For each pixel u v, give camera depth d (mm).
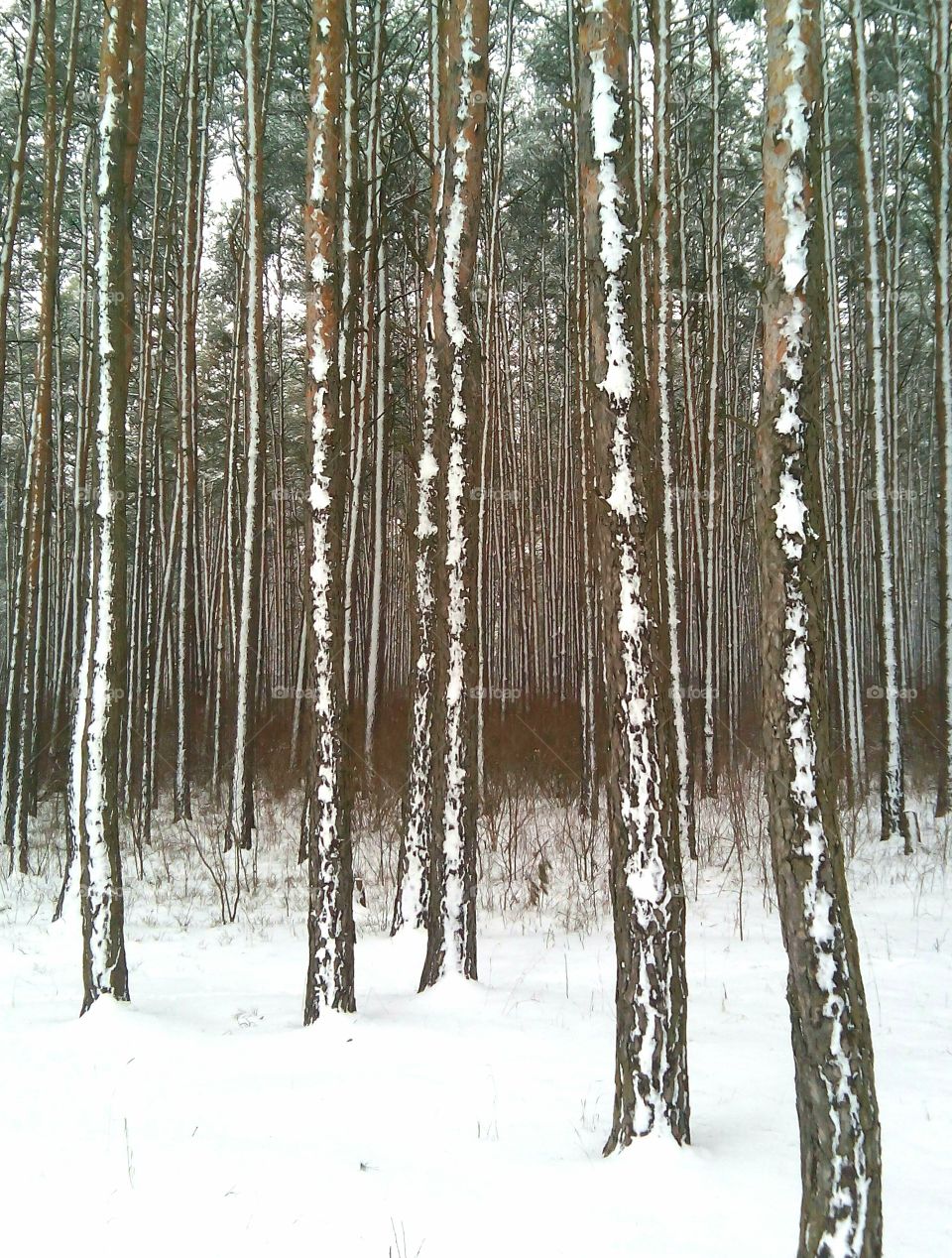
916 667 28828
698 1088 5363
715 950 8523
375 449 16328
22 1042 6215
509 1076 5559
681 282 15516
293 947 9359
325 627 6797
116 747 6965
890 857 12422
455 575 7770
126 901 11641
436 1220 3893
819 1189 3396
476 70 8102
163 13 18781
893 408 17266
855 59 14211
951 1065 5617
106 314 7254
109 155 7320
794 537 3746
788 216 3830
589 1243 3695
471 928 7477
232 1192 4156
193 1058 5902
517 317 30953
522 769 18859
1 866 14188
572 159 18938
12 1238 3811
